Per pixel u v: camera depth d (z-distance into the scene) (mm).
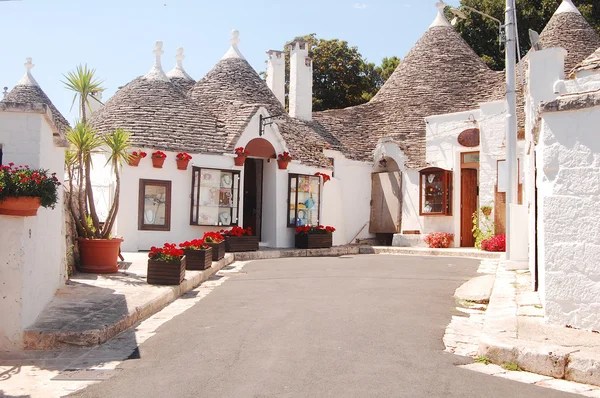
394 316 7684
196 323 7363
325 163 20250
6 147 6684
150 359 5730
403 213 20875
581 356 5133
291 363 5426
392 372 5164
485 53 30469
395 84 23938
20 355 5965
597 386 4969
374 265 14062
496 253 16406
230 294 9750
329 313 7855
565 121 6430
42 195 6176
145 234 16125
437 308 8375
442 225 19672
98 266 11023
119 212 15797
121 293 8789
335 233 20578
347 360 5523
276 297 9297
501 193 18234
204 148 17125
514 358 5492
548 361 5273
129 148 15938
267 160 18812
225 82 20781
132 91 18281
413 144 21359
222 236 15062
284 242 18375
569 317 6352
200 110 18766
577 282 6305
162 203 16422
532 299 8250
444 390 4711
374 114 23609
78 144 11062
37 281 6961
